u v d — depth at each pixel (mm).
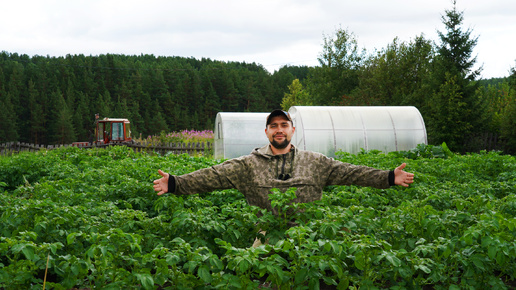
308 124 17422
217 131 20688
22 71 134250
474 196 6242
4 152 26438
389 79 34781
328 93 44906
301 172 4785
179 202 5293
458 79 24375
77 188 6906
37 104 106438
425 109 27750
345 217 4230
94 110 113125
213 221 4285
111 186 6891
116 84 132375
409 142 17844
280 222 4430
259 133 19438
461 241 3797
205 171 4715
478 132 24453
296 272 3285
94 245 3301
